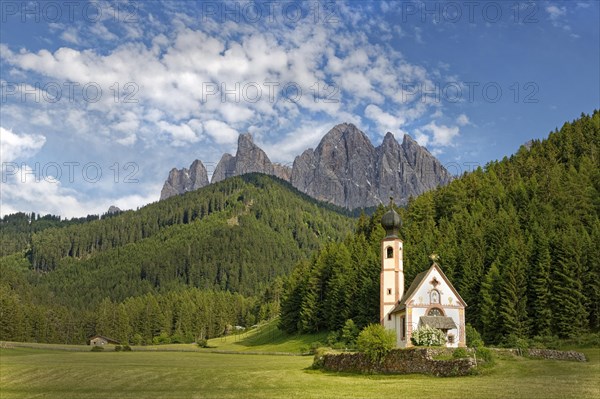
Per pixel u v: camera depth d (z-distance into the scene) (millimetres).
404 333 82000
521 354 66250
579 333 88562
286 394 50125
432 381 54719
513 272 95938
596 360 66625
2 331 187500
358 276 120438
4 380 71875
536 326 93562
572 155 160500
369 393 48719
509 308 92688
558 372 56250
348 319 114000
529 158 164625
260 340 158250
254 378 63188
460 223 131750
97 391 58625
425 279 82250
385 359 63531
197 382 61688
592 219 115688
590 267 94938
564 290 91938
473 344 78188
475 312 99000
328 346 109438
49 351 144500
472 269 103562
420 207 156625
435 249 115062
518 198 136250
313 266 147625
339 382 57812
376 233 143250
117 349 149750
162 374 69750
